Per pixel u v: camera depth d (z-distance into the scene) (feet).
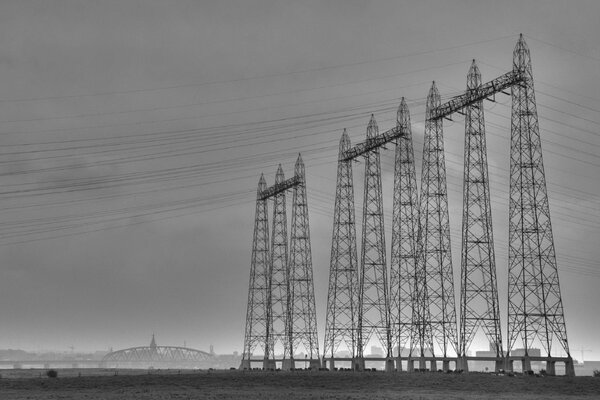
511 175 380.78
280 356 539.29
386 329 450.71
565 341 372.38
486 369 494.18
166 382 355.97
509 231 379.14
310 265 506.07
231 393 290.76
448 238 411.13
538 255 374.02
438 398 270.46
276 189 517.55
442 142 415.23
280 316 515.50
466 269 394.11
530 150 379.14
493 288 392.88
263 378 384.27
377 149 458.91
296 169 509.76
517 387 322.55
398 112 446.60
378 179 461.37
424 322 408.87
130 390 308.19
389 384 339.98
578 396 288.30
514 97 386.93
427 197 413.39
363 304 455.63
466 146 397.60
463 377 366.63
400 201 433.89
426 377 370.53
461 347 393.70
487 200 395.14
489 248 393.70
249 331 525.75
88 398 263.90
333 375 403.75
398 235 432.25
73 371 638.53
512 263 377.91
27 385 333.83
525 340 374.43
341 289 465.47
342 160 473.67
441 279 408.26
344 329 462.19
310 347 499.92
